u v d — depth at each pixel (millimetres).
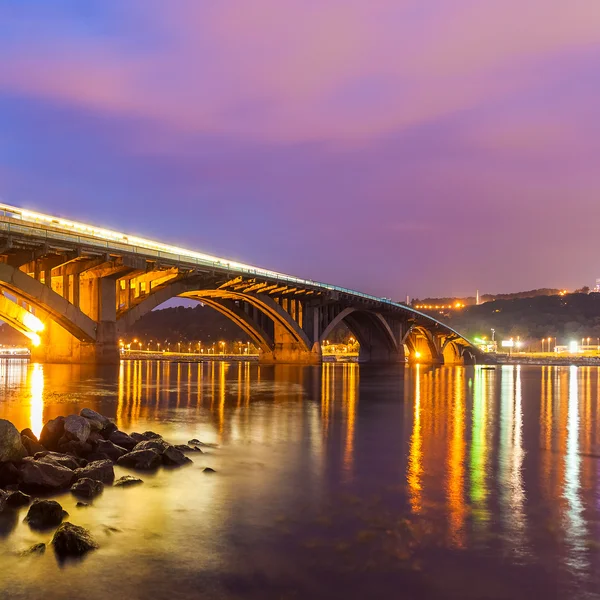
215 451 17875
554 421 26625
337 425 24516
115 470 14797
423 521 11062
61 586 8312
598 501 12508
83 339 60594
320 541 9992
